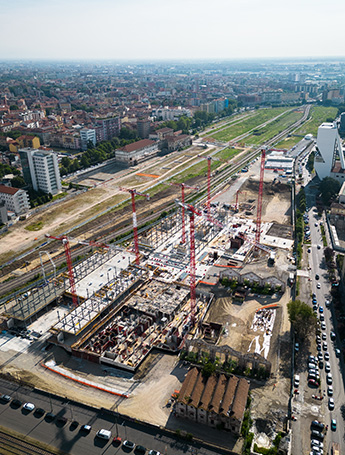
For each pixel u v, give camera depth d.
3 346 190.88
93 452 136.38
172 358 182.25
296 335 190.75
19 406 156.00
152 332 199.62
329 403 154.50
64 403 157.12
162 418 150.62
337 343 185.50
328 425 145.88
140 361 178.00
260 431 144.25
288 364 175.25
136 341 193.38
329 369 170.00
